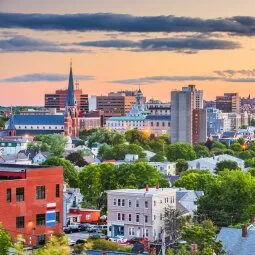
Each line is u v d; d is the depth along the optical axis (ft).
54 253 269.44
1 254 303.07
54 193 602.44
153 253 484.74
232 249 461.78
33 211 584.40
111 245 568.82
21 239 273.54
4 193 563.48
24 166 645.10
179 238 574.15
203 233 435.12
